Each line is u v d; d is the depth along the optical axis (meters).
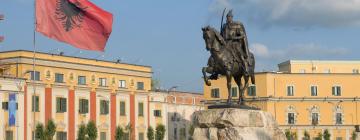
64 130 81.44
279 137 24.11
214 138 22.75
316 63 125.00
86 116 84.94
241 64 23.62
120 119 90.00
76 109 83.69
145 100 94.50
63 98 81.88
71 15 24.23
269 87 112.44
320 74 114.88
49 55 80.38
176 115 104.12
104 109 87.88
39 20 23.88
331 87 115.12
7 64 77.69
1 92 73.06
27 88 76.69
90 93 86.00
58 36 24.09
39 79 78.75
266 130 23.42
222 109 22.80
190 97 108.94
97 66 87.38
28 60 77.94
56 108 80.69
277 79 113.38
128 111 91.44
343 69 125.00
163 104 97.69
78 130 83.56
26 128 75.81
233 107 22.92
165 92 98.62
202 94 113.50
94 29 24.52
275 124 24.17
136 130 92.31
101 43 24.61
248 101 113.50
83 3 24.16
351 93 115.19
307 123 113.69
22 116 75.38
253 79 24.56
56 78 81.25
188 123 107.19
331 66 125.06
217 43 23.34
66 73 82.69
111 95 89.06
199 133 23.16
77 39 24.30
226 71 23.27
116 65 90.38
